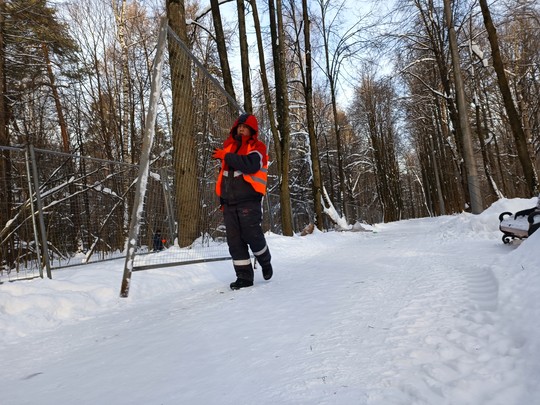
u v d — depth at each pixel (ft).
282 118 41.47
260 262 14.47
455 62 41.22
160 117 61.46
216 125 22.58
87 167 24.31
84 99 63.36
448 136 79.10
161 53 15.02
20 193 18.99
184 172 22.44
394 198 156.46
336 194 111.96
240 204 13.84
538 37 63.87
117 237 25.85
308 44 52.70
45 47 47.88
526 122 73.41
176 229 24.04
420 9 58.44
